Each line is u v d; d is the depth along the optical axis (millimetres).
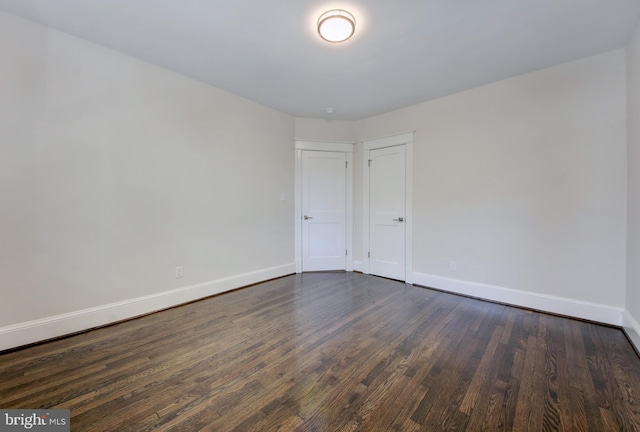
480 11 1943
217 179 3291
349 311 2783
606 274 2479
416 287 3617
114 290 2510
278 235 4066
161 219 2814
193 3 1882
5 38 1979
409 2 1854
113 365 1823
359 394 1551
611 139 2438
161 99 2783
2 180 1984
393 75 2914
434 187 3547
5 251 2006
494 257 3078
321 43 2350
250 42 2344
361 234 4418
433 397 1528
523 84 2867
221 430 1297
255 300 3107
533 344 2119
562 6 1892
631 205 2279
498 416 1389
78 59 2283
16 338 2033
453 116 3369
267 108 3855
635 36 2129
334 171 4441
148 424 1328
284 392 1565
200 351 2006
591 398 1519
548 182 2742
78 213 2309
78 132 2295
